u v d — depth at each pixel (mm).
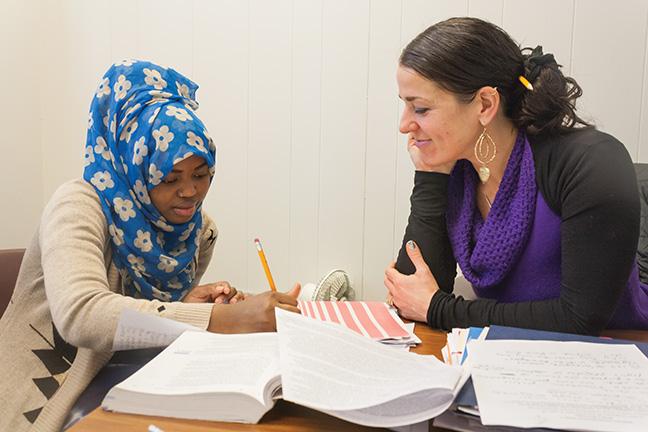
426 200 1200
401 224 2008
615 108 1806
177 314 894
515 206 1077
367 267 2057
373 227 2035
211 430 608
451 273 1219
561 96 1070
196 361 712
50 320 1103
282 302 914
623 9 1760
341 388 630
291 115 2061
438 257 1181
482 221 1179
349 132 2014
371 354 722
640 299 1118
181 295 1322
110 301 898
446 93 1045
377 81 1966
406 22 1921
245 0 2053
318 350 708
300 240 2109
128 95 1145
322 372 657
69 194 1085
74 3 2197
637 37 1762
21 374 1059
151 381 665
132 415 640
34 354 1081
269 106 2078
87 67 2219
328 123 2027
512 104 1086
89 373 922
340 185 2045
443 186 1197
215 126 2141
